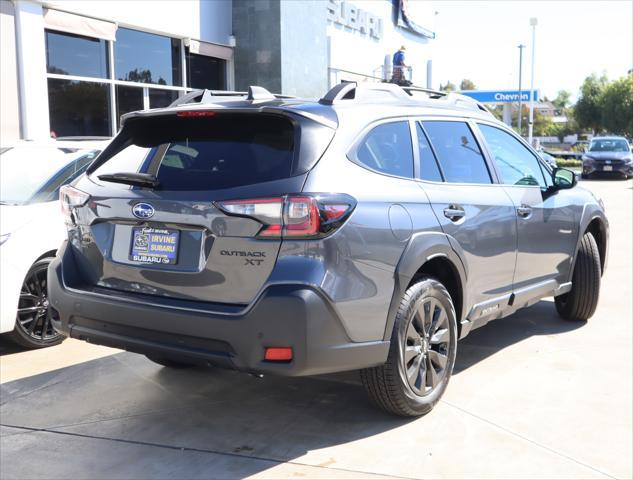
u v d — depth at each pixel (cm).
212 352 317
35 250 487
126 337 341
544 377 443
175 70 1427
